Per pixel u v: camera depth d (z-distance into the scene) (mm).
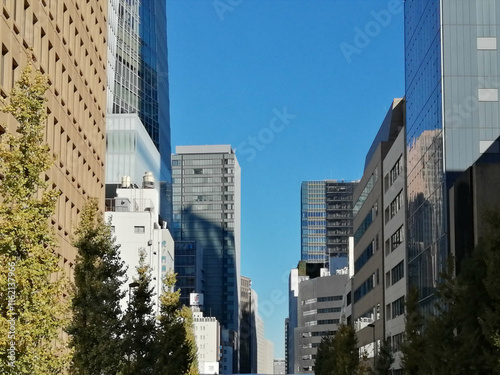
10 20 43156
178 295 83250
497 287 41281
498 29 91750
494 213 45125
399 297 109438
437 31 93312
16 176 30422
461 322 48562
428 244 93562
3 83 42344
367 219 137625
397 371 107812
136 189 164250
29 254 30641
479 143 89000
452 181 87625
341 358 100625
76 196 62531
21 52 45500
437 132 91750
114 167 176000
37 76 31828
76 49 62938
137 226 148625
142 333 68125
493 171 74875
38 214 30250
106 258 51844
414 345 60375
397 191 112688
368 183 137500
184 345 81062
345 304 180000
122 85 193750
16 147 30984
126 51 197875
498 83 90312
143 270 73125
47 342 30828
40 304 29719
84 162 66500
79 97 64125
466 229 77062
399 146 112312
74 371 47344
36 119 31406
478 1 92250
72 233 60188
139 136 180750
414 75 105875
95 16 71062
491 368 45125
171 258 187000
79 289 48875
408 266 104812
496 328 41250
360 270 144500
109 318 49688
